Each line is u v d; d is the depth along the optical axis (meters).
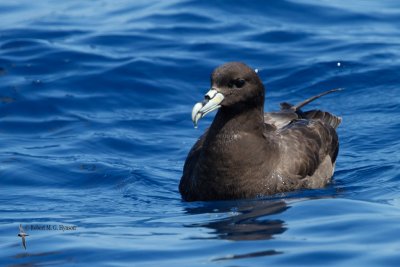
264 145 15.24
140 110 19.95
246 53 21.95
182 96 20.48
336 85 20.64
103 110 19.91
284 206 14.07
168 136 18.78
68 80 20.86
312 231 12.45
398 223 12.48
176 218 13.98
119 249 12.08
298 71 21.12
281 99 20.30
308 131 16.31
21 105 19.91
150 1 25.55
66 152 17.80
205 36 22.92
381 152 17.44
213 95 14.77
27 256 11.93
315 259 11.32
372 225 12.47
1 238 12.88
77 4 26.00
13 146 18.17
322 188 15.58
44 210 14.77
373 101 19.89
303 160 15.62
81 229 13.33
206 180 15.16
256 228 12.88
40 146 18.17
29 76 21.14
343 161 17.20
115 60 21.66
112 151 18.06
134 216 14.24
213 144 15.12
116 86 20.70
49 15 24.94
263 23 23.59
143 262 11.55
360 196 14.64
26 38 23.00
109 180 16.52
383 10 24.36
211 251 11.86
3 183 16.38
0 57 21.94
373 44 22.19
